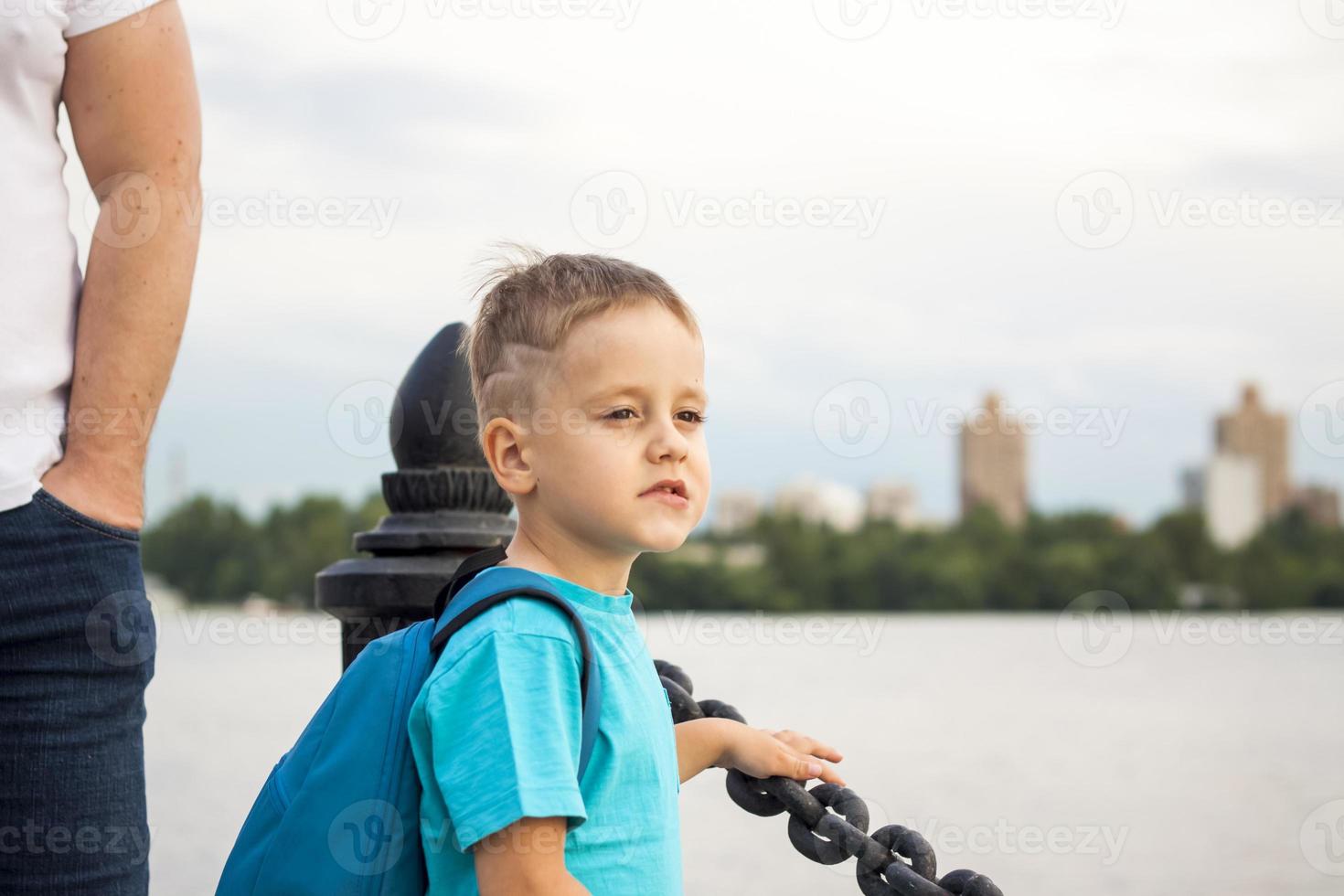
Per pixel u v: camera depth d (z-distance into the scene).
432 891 1.50
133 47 1.73
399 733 1.53
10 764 1.64
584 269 1.72
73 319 1.75
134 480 1.73
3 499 1.62
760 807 1.82
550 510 1.66
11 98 1.68
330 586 2.24
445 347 2.32
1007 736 20.12
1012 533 68.19
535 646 1.49
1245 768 16.70
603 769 1.52
